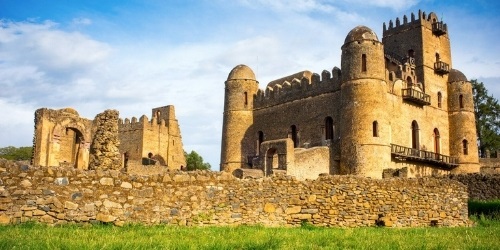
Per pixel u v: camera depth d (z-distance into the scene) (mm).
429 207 20734
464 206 21938
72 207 13977
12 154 91312
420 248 11375
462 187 22047
